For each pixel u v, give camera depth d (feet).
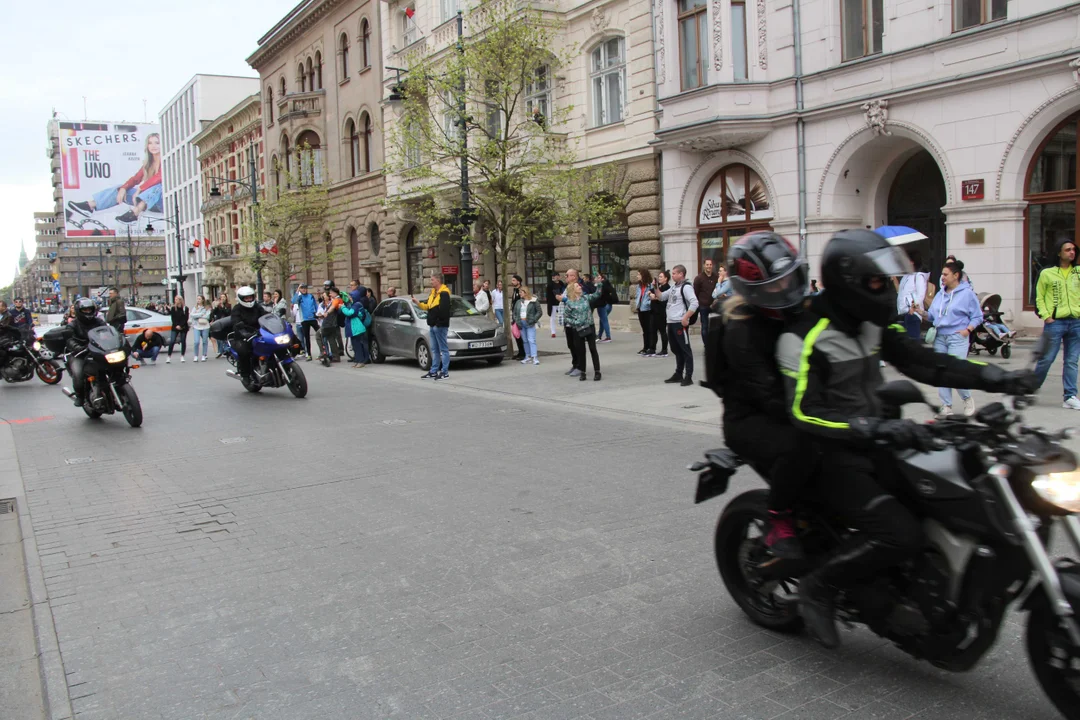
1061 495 9.38
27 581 17.31
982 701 11.09
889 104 52.21
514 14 59.06
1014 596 10.11
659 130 63.62
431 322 51.01
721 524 13.83
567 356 59.11
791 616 12.91
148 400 44.86
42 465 28.76
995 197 47.55
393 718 11.16
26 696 12.46
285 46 141.18
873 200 57.52
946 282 30.37
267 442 31.71
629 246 73.26
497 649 13.19
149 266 415.23
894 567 10.91
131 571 17.52
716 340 12.14
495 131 70.74
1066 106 44.29
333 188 126.62
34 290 564.71
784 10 57.77
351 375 56.34
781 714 10.93
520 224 60.75
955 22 49.39
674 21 63.46
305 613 14.96
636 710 11.15
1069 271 29.71
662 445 28.68
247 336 44.96
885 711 10.91
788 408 11.12
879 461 10.89
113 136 292.61
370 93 114.21
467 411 38.22
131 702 11.87
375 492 23.45
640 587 15.60
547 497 22.18
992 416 10.18
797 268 11.00
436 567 17.12
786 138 58.59
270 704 11.68
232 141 186.50
